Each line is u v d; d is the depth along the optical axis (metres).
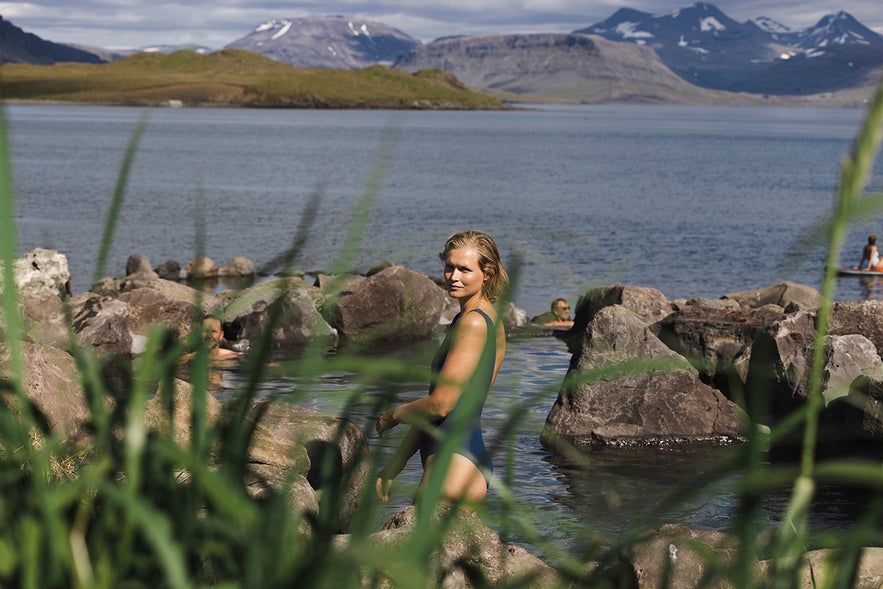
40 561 1.40
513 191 58.00
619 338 10.35
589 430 9.80
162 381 1.66
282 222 38.44
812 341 10.81
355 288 15.36
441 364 4.57
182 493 1.60
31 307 11.81
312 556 1.31
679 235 37.50
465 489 1.79
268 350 1.58
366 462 5.07
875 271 26.61
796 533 1.44
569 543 5.24
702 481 1.58
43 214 38.91
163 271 24.78
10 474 1.68
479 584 3.58
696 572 4.46
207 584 1.74
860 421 9.64
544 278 23.95
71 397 3.02
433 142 131.12
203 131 146.62
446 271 4.91
